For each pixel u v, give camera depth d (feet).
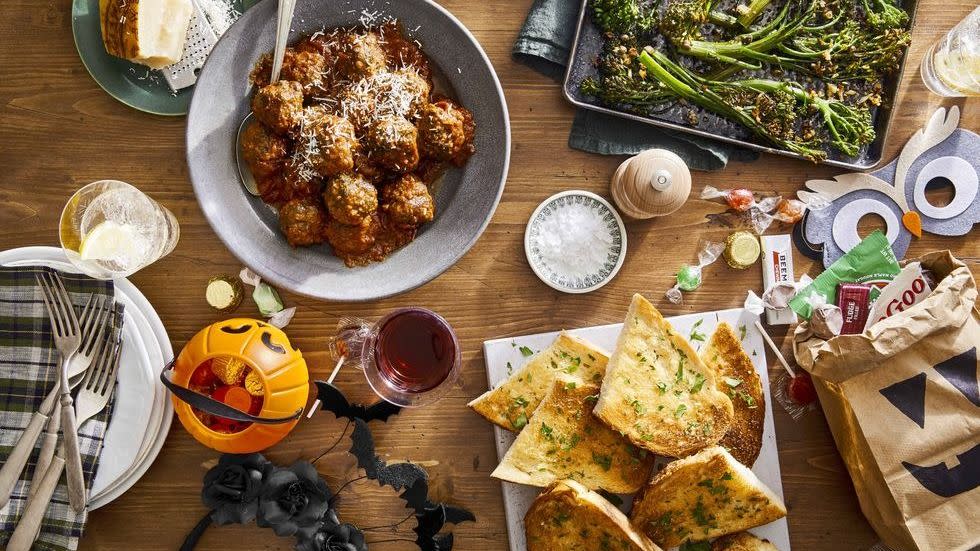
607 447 4.89
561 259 5.13
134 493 5.08
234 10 5.05
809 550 5.25
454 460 5.16
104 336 4.82
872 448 4.87
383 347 4.95
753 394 5.01
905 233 5.39
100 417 4.81
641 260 5.28
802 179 5.35
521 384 4.93
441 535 5.08
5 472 4.63
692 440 4.81
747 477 4.77
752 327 5.22
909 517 4.85
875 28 5.13
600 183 5.24
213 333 4.62
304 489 4.83
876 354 4.74
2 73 5.04
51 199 5.08
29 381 4.83
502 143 4.75
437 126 4.69
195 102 4.54
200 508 5.10
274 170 4.79
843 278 5.19
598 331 5.14
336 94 4.83
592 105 5.06
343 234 4.74
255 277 5.08
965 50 5.06
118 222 4.84
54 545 4.74
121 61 4.95
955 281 4.83
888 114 5.20
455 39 4.74
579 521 4.71
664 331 4.80
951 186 5.41
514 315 5.21
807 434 5.30
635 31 5.10
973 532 4.78
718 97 5.01
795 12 5.24
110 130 5.06
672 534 4.92
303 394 4.80
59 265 4.90
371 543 5.15
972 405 4.79
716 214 5.31
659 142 5.22
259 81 4.80
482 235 5.18
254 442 4.69
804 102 5.13
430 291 5.18
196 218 5.09
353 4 4.75
